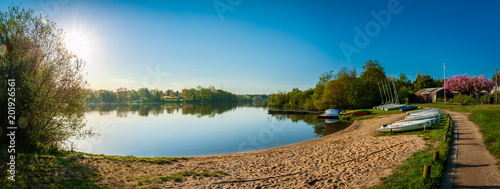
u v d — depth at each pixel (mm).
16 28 11836
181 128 36594
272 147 22281
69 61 13523
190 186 10109
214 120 49219
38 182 8820
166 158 15805
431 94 61812
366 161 13008
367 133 24812
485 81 58188
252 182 10727
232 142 25219
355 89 61531
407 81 92625
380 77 71938
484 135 15188
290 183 10344
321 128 34000
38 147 12102
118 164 12664
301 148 19562
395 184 8516
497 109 27781
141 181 10312
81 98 14102
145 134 30750
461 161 10312
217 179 11234
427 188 7523
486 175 8555
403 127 21562
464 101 44094
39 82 12398
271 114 64562
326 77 80188
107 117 53969
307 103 82375
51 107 12883
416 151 13555
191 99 164125
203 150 21516
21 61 11742
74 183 9188
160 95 149000
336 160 14078
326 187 9414
